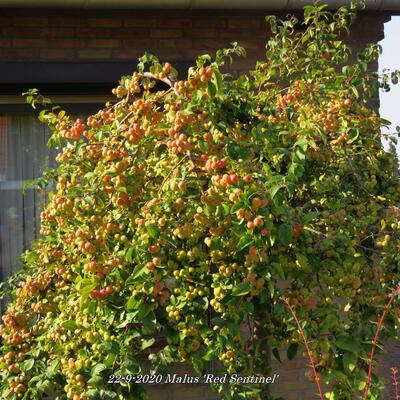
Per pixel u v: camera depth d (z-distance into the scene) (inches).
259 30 206.7
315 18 171.3
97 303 119.3
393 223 130.3
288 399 201.6
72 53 196.5
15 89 197.0
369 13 206.8
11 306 150.6
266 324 128.2
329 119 140.7
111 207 131.6
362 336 118.6
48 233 146.0
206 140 120.4
